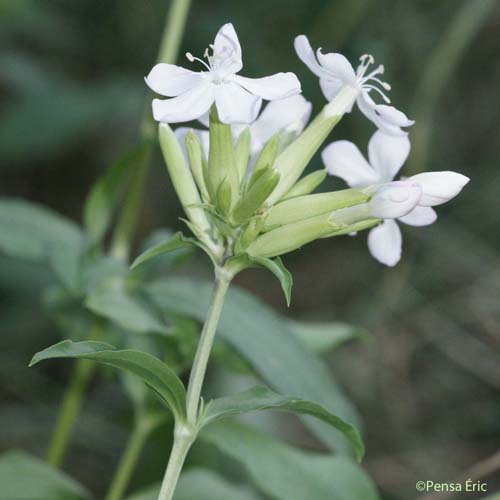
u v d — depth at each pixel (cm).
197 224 61
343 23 104
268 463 66
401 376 98
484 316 98
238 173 61
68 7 115
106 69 116
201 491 67
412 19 109
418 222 61
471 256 101
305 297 111
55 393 90
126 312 66
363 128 101
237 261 60
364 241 111
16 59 98
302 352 67
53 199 118
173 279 68
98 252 68
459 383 98
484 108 117
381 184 60
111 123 110
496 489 85
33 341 93
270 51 109
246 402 60
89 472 87
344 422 60
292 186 61
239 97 59
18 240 69
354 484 67
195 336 67
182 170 61
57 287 70
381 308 100
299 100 63
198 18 110
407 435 94
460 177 60
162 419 68
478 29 113
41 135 94
